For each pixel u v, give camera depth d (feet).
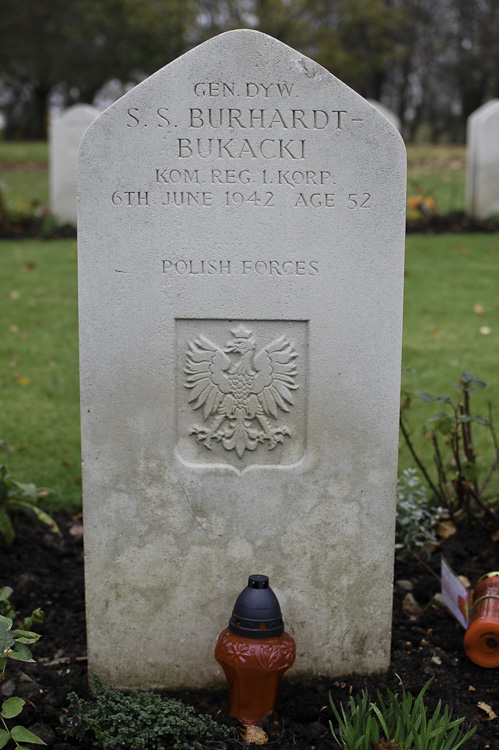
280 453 5.51
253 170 5.28
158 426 5.43
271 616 5.22
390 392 5.43
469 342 10.39
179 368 5.44
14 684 5.45
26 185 26.86
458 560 6.54
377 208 5.30
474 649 5.61
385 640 5.62
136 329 5.37
